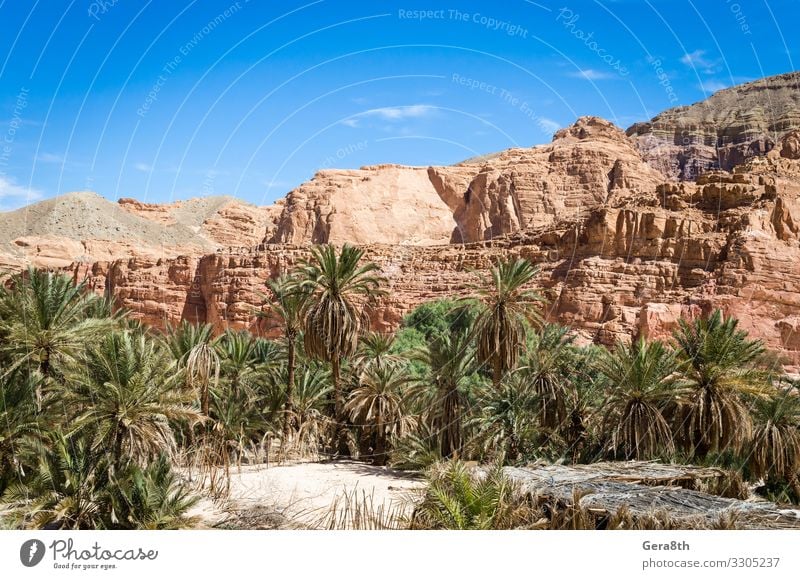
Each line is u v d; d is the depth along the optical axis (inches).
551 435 1376.7
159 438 986.1
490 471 844.6
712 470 1062.4
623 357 1328.7
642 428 1269.7
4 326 1185.4
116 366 976.3
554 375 1437.0
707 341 1310.3
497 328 1444.4
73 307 1272.1
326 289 1558.8
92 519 831.7
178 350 1541.6
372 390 1558.8
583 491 813.2
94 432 959.0
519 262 1508.4
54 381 1155.9
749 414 1317.7
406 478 1330.0
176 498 863.1
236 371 1644.9
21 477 950.4
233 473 1362.0
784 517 742.5
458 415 1400.1
